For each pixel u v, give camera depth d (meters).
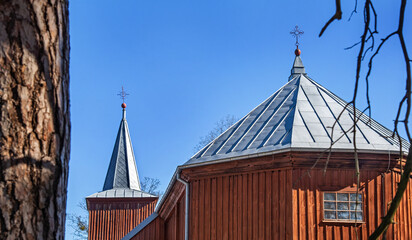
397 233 17.27
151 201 35.50
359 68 4.59
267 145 17.86
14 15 4.27
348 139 17.55
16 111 4.18
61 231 4.29
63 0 4.59
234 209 18.02
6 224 4.00
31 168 4.17
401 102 4.36
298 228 16.66
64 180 4.38
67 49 4.59
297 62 22.84
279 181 17.17
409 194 17.70
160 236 25.34
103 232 34.78
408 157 4.16
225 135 20.06
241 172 18.08
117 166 37.81
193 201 19.14
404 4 4.34
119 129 39.81
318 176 17.00
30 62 4.27
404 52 4.36
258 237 17.23
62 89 4.46
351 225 16.89
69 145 4.51
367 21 4.51
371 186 17.14
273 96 21.06
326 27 3.99
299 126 18.27
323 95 20.14
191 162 19.36
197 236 18.75
